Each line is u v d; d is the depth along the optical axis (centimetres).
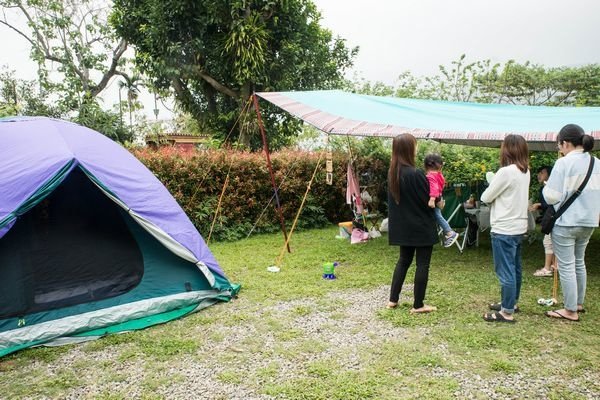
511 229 347
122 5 1218
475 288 463
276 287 480
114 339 354
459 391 268
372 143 1024
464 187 633
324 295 456
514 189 343
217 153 781
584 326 359
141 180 434
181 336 359
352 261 598
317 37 1309
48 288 370
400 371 294
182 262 427
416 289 386
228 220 780
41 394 277
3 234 336
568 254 359
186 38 1178
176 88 1263
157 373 300
